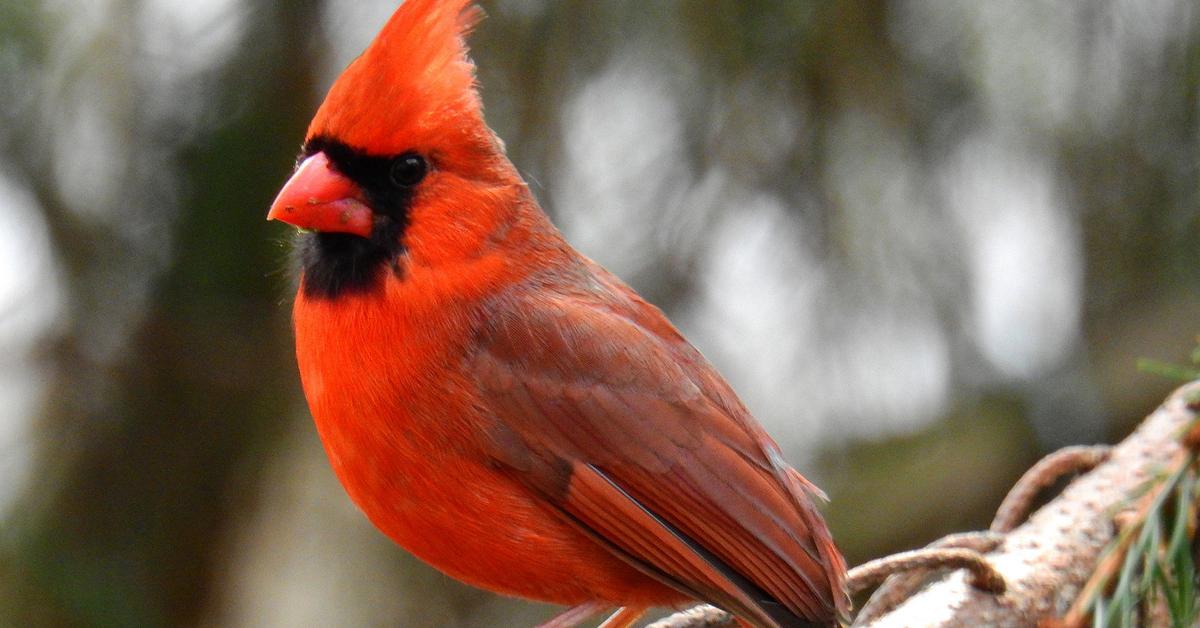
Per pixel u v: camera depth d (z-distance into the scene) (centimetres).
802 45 952
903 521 1043
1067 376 1043
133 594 962
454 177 642
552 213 947
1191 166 962
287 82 947
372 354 623
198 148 941
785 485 671
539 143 943
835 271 979
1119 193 970
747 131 959
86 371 959
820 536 664
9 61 898
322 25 948
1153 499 619
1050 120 951
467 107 646
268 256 958
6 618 929
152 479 978
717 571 638
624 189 975
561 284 677
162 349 968
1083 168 965
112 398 966
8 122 907
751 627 657
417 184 636
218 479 997
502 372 639
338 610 1028
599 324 664
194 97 939
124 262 944
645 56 952
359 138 629
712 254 987
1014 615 627
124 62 908
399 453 625
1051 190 975
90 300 941
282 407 1002
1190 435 613
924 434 1062
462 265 643
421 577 1053
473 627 1055
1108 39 947
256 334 984
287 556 1038
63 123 910
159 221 945
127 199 930
